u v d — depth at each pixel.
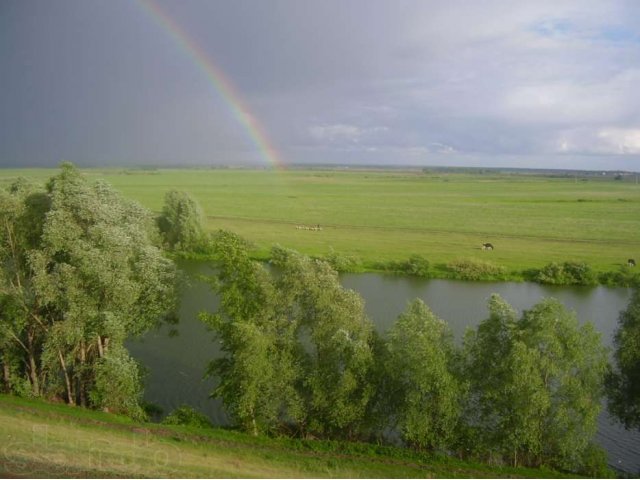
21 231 32.41
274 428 29.88
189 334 47.16
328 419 28.61
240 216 134.25
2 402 28.39
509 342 27.28
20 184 34.31
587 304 65.44
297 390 29.30
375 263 83.06
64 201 31.17
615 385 30.33
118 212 33.56
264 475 22.80
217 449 25.30
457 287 72.44
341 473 24.08
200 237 90.75
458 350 29.20
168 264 34.28
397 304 62.28
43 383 33.56
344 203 167.00
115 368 29.94
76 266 30.16
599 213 141.50
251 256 86.00
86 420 27.12
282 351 29.00
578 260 81.06
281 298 29.39
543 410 25.61
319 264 30.75
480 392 28.08
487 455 27.67
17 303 31.20
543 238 105.38
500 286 73.69
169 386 38.00
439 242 100.75
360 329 29.31
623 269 76.56
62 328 29.59
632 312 30.38
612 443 32.28
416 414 26.88
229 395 29.80
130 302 31.14
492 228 117.62
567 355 26.30
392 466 25.45
